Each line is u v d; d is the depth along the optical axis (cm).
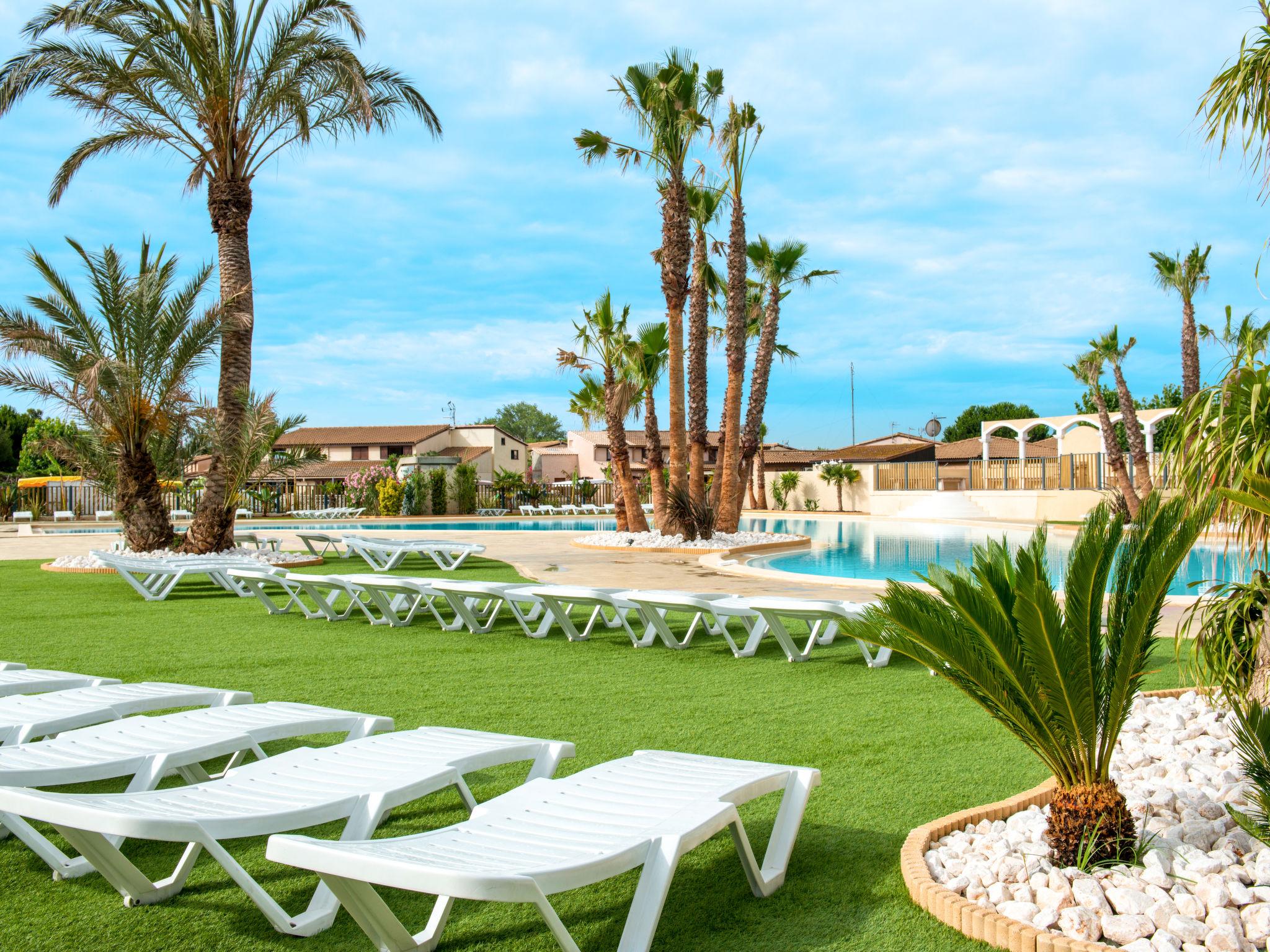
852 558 1831
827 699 557
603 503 4997
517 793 279
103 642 778
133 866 283
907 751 442
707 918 271
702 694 572
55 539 2522
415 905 288
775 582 1235
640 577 1326
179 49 1488
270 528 3044
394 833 350
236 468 1538
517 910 282
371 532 2698
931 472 3778
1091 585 269
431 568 1498
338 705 544
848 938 254
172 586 1073
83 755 331
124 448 1507
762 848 328
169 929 268
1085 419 3462
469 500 4178
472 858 217
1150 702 496
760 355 2205
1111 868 276
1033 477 3384
